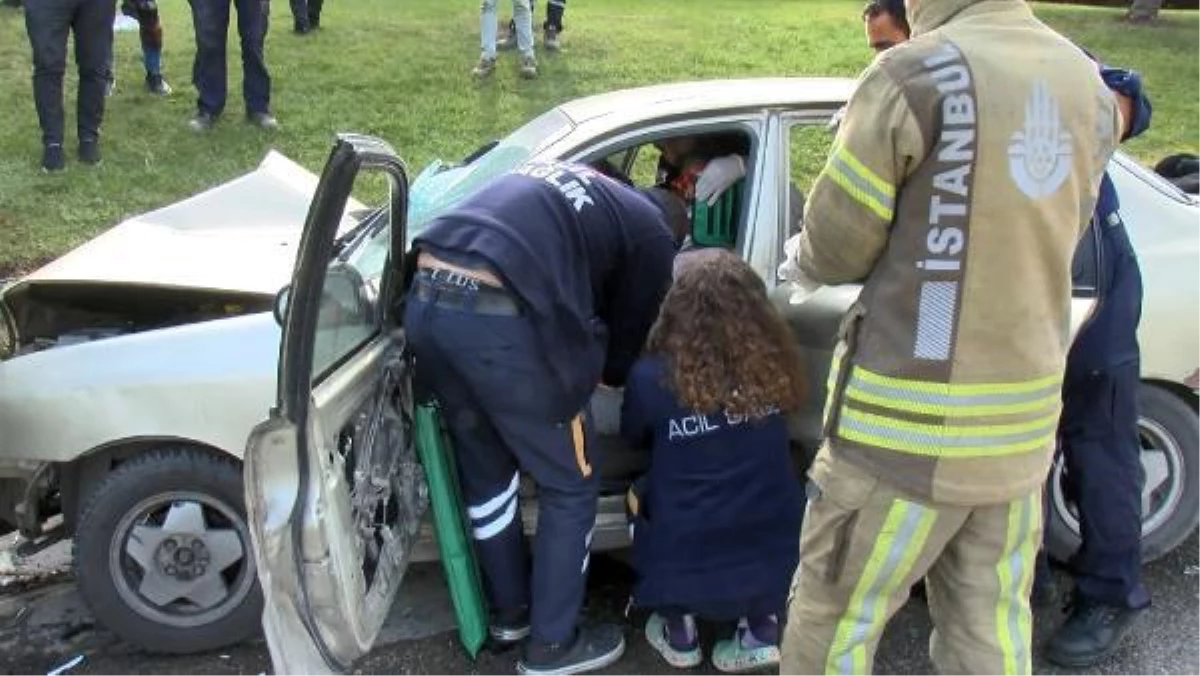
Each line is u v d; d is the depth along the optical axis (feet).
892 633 10.99
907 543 7.48
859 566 7.65
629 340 10.14
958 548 7.80
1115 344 9.77
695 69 30.09
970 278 6.98
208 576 10.52
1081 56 7.23
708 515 9.82
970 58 6.91
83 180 22.08
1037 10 41.45
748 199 11.07
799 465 11.19
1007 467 7.28
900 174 7.04
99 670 10.67
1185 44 35.55
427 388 9.56
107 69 22.61
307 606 7.79
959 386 7.11
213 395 10.13
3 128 24.47
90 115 22.58
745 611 9.98
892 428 7.25
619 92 12.91
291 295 7.39
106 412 10.18
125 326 11.87
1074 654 10.36
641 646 10.85
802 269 7.70
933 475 7.21
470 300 8.94
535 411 9.25
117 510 10.27
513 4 28.35
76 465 10.75
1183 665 10.48
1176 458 11.55
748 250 10.96
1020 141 6.88
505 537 10.13
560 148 11.15
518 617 10.47
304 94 26.96
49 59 21.77
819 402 10.62
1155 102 29.07
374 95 27.02
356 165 7.30
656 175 12.66
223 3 23.80
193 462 10.28
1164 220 11.46
